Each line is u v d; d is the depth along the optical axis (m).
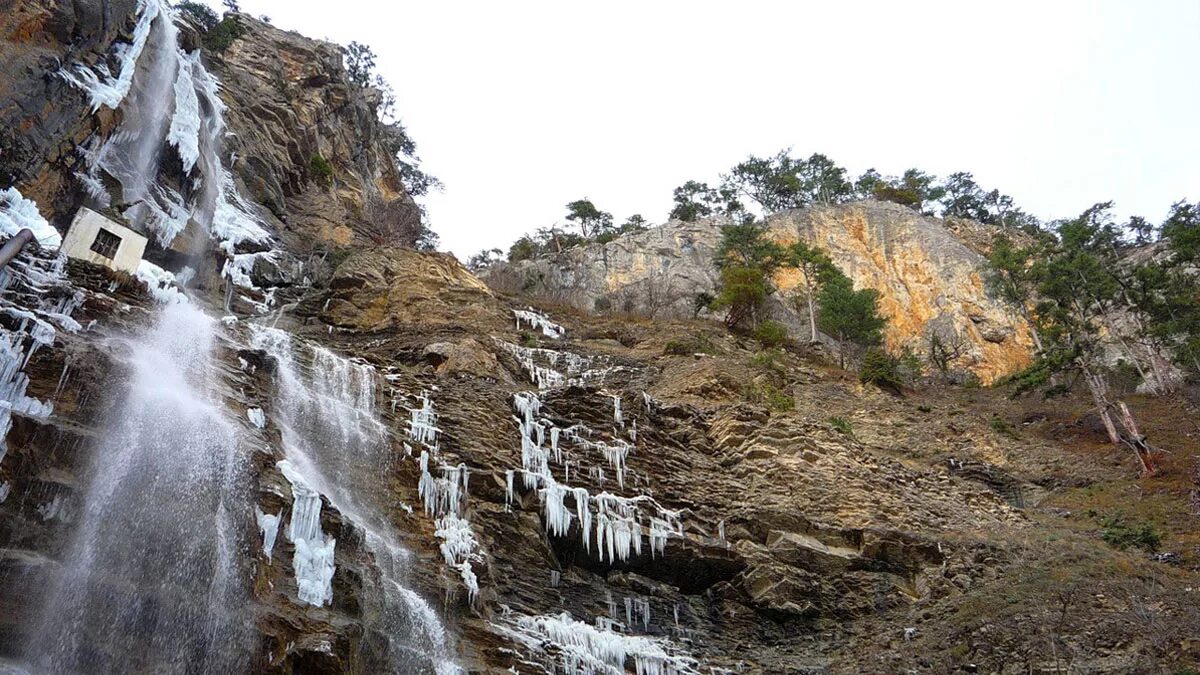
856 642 17.12
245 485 11.95
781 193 70.25
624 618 16.39
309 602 11.15
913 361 42.28
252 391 15.12
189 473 11.55
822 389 33.53
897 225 60.88
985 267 42.47
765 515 19.34
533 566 16.00
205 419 12.73
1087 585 17.64
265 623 10.26
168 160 26.00
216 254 25.97
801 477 21.44
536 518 16.70
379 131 57.38
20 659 8.70
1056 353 33.34
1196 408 32.66
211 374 14.71
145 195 23.81
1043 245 40.25
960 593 18.09
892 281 57.66
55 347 11.99
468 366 23.17
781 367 35.69
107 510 10.41
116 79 23.23
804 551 18.62
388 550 13.48
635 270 53.56
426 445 16.84
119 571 9.98
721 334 40.12
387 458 15.84
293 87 44.53
